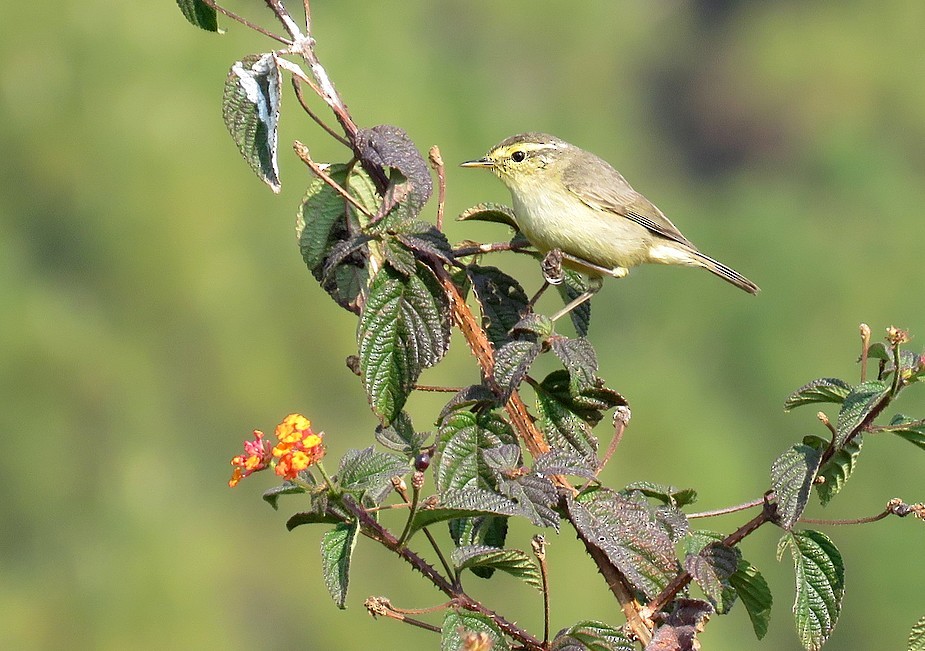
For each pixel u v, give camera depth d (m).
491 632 3.42
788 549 3.70
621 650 3.47
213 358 20.83
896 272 27.23
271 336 20.95
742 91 35.12
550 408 3.96
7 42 20.86
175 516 19.69
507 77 30.20
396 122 22.33
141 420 20.27
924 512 3.49
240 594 18.98
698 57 35.44
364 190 4.33
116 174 20.92
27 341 19.92
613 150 30.88
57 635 18.70
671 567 3.49
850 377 25.20
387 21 24.08
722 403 24.70
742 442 24.39
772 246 27.05
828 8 36.06
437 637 16.69
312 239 4.34
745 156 34.16
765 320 25.83
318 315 21.09
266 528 19.59
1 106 20.80
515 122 26.83
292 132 19.14
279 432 3.34
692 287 26.03
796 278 26.95
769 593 3.77
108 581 18.81
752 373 25.25
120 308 21.02
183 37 21.31
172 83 21.08
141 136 20.86
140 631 18.44
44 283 20.91
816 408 24.78
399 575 17.12
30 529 19.56
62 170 20.80
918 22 35.72
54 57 21.05
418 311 3.80
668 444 22.31
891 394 3.52
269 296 21.16
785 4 36.06
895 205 30.59
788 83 34.75
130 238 20.80
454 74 25.66
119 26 20.98
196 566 18.88
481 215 4.73
